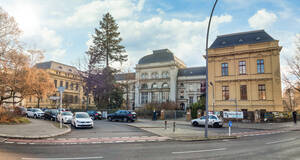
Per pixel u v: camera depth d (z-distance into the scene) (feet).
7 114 68.80
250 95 115.55
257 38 122.31
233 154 30.37
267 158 27.78
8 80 74.23
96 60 141.90
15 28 78.89
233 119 100.48
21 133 47.75
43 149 32.78
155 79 231.30
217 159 26.96
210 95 125.49
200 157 28.12
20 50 79.66
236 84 119.85
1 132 48.24
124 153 30.48
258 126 82.38
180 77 228.63
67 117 74.33
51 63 228.84
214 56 127.54
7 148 33.09
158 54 242.58
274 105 109.19
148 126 73.46
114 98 156.56
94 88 135.95
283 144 40.70
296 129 72.59
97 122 92.17
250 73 116.78
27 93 80.48
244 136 54.70
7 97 78.33
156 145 38.32
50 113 90.17
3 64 74.38
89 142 40.73
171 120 117.80
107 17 156.04
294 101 193.88
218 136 51.01
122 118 98.63
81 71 140.05
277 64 110.93
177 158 27.37
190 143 41.52
